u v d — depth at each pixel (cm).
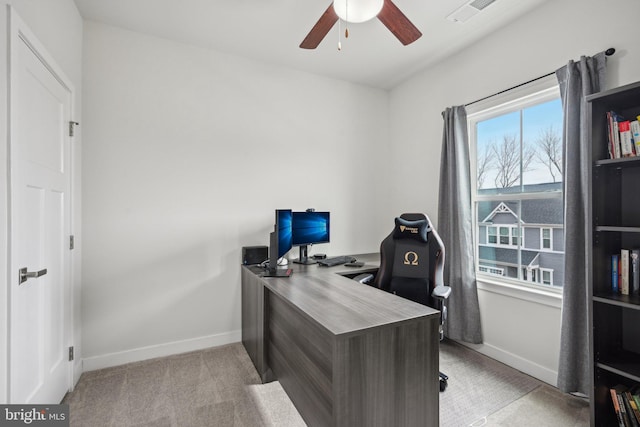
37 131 155
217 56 275
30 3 146
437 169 300
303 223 283
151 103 250
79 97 219
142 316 246
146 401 189
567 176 189
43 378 161
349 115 342
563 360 188
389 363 129
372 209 357
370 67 307
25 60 141
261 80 294
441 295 190
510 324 232
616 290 159
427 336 140
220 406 184
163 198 253
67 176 196
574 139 188
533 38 217
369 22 232
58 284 182
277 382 211
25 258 143
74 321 209
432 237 221
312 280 209
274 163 300
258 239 291
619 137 157
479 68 257
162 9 217
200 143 268
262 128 295
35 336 152
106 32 235
